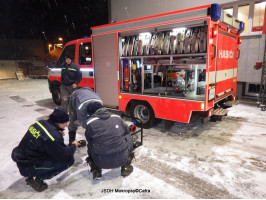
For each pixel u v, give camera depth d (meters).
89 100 2.86
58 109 2.40
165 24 3.67
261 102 6.41
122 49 4.52
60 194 2.39
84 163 3.09
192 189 2.42
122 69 4.59
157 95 4.01
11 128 4.79
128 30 4.21
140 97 4.29
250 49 6.59
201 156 3.22
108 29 4.59
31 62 17.78
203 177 2.65
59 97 6.84
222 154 3.27
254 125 4.60
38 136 2.23
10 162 3.18
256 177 2.63
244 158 3.12
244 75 6.85
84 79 5.67
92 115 2.39
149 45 4.09
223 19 3.74
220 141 3.78
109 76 4.79
